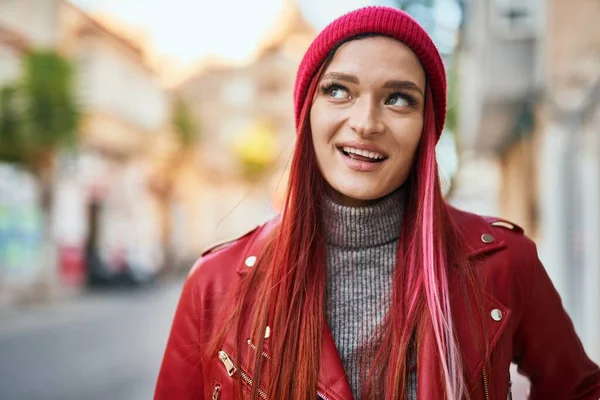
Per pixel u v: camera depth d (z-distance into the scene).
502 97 6.18
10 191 14.66
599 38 4.33
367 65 1.22
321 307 1.26
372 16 1.23
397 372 1.18
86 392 5.74
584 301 5.23
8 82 13.07
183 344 1.38
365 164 1.24
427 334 1.19
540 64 5.02
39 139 12.98
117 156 23.56
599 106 4.31
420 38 1.24
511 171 10.16
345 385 1.20
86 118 13.90
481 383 1.20
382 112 1.24
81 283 19.14
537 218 7.13
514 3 5.60
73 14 20.25
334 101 1.26
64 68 13.27
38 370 6.87
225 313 1.32
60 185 16.59
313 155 1.32
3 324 11.09
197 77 39.50
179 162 28.30
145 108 25.58
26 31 15.64
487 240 1.32
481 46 6.05
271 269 1.28
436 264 1.21
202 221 36.53
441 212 1.28
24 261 15.15
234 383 1.27
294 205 1.30
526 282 1.31
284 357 1.23
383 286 1.32
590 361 1.44
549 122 5.88
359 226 1.32
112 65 22.23
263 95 38.81
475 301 1.24
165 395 1.39
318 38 1.28
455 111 10.90
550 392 1.41
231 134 38.50
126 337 9.50
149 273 20.56
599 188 4.61
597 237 4.70
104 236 22.20
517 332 1.36
